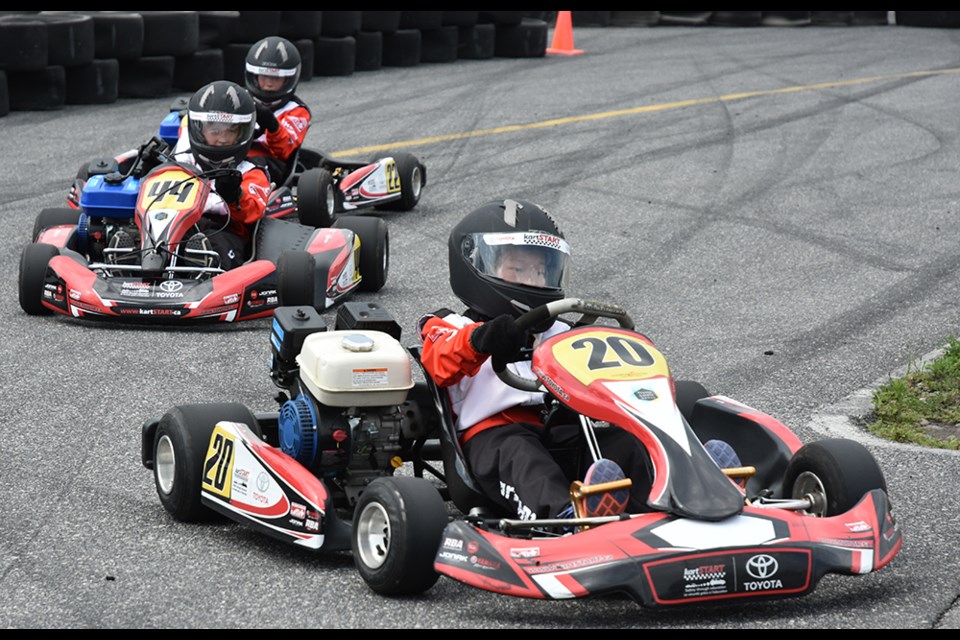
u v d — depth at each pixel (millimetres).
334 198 35469
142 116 49500
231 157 28531
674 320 27812
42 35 49531
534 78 61875
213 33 55094
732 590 13180
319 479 15875
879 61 68875
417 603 14312
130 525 16734
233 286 26609
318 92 56406
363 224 30047
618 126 51000
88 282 26531
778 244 34750
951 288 30578
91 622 13852
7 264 31344
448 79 60969
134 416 21250
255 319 27453
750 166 44469
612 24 83375
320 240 28594
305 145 46000
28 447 19625
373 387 15906
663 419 14289
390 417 16281
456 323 15938
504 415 15672
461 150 46406
